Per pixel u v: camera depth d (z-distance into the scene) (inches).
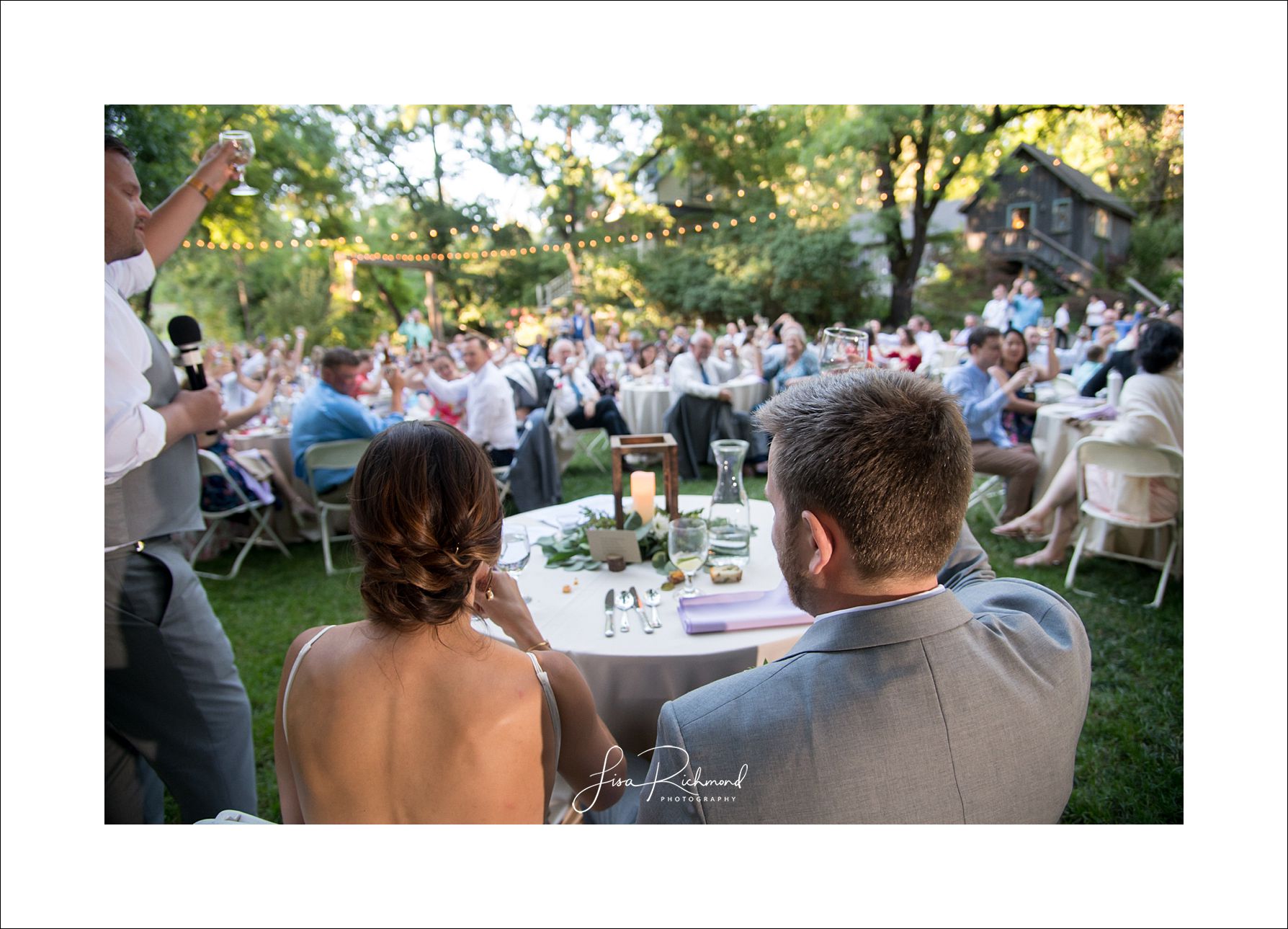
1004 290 336.5
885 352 280.5
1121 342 207.6
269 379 149.3
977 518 159.5
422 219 564.1
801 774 29.0
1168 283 411.5
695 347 225.1
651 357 259.6
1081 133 426.3
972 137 419.8
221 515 140.2
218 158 75.9
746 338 318.7
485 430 175.8
